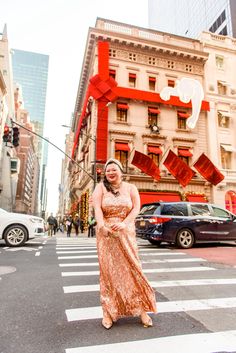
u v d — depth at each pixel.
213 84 26.91
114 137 22.58
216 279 4.67
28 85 185.62
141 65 24.94
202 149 25.22
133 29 25.45
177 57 26.27
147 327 2.53
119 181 2.71
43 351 2.06
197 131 25.44
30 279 4.55
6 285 4.12
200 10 55.97
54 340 2.25
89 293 3.74
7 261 6.30
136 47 24.83
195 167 23.20
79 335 2.35
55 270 5.32
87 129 26.31
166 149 24.12
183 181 22.66
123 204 2.60
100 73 22.81
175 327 2.54
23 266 5.71
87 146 26.00
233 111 27.03
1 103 33.03
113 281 2.54
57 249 8.88
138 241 12.74
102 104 22.73
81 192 30.95
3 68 42.91
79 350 2.07
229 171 25.17
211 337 2.31
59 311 2.99
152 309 2.51
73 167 45.75
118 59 24.25
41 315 2.87
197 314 2.92
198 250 8.70
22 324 2.61
